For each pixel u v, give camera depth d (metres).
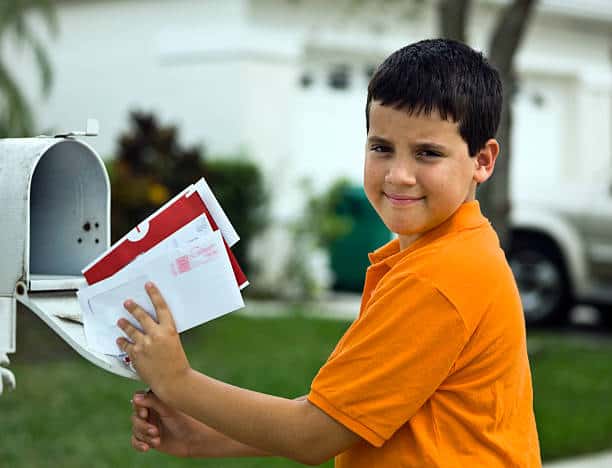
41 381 10.29
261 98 18.03
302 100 18.78
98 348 3.00
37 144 3.16
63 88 20.78
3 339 3.11
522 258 15.05
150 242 2.96
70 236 3.48
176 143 15.21
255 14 18.09
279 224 17.16
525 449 3.12
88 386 10.10
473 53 3.16
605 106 22.44
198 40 18.58
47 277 3.29
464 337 2.94
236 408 2.99
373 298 3.08
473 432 3.01
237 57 18.02
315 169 18.95
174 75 19.02
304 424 2.98
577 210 14.70
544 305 15.03
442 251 3.01
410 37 19.69
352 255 18.03
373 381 2.94
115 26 20.00
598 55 22.39
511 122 9.66
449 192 3.03
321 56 18.98
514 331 3.06
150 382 2.98
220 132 18.30
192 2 18.77
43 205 3.52
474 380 3.01
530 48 21.42
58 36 19.27
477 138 3.08
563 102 22.20
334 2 18.77
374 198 3.10
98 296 2.96
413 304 2.95
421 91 2.97
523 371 3.17
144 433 3.34
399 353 2.94
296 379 10.51
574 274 14.73
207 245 2.91
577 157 22.23
